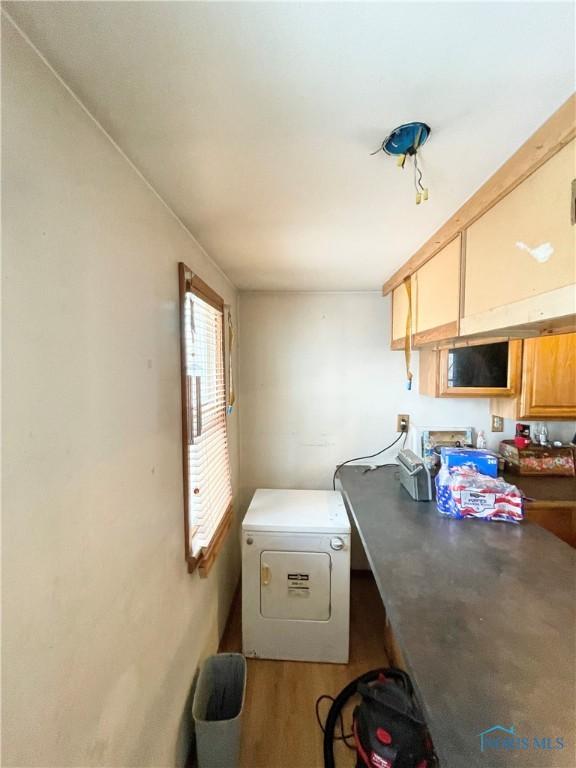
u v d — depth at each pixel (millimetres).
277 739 1460
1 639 508
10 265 532
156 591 1062
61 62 603
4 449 517
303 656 1848
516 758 597
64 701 644
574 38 555
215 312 1838
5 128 522
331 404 2539
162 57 593
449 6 509
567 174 765
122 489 868
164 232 1149
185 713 1304
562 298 791
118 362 854
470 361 2141
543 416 2137
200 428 1440
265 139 821
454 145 852
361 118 746
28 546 560
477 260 1139
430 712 673
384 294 2316
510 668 773
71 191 676
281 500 2203
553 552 1287
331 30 546
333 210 1205
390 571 1161
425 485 1825
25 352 560
